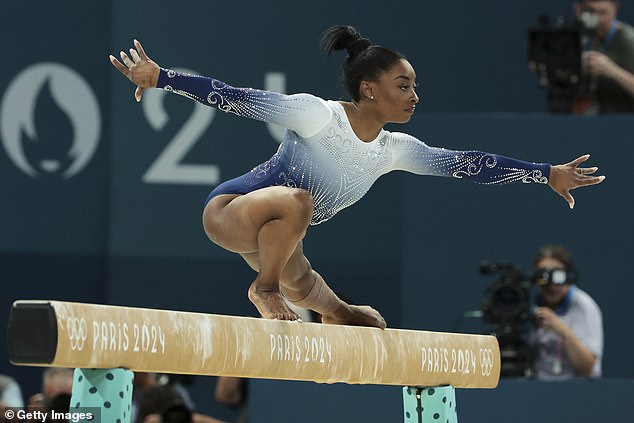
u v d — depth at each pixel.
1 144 28.23
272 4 28.42
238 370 11.84
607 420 20.25
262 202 12.55
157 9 28.23
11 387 21.50
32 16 28.42
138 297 28.12
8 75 28.25
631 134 24.39
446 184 24.69
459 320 24.16
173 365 11.16
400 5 28.73
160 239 28.17
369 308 14.33
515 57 28.78
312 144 13.04
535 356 21.98
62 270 28.36
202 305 28.25
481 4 28.89
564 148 24.47
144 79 12.12
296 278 13.76
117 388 10.70
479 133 24.47
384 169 13.73
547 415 20.36
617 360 24.34
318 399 20.88
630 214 24.39
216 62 28.28
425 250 24.67
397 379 13.93
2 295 28.20
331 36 13.56
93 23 28.58
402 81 13.20
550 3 28.81
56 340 9.88
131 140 28.09
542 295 22.73
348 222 28.42
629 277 24.38
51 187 28.39
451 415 14.85
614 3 26.89
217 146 28.17
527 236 24.53
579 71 24.91
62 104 28.44
